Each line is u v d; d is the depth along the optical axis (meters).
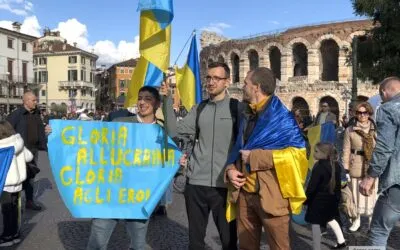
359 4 21.09
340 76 46.06
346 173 8.41
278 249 4.61
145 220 5.63
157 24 5.50
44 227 8.62
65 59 92.81
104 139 5.62
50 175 15.84
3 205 7.36
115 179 5.60
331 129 8.64
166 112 5.54
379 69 21.27
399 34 20.44
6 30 70.12
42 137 10.48
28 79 75.94
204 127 5.32
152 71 5.70
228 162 4.95
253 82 4.72
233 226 5.26
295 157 4.50
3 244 7.39
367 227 8.73
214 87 5.29
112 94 115.19
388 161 5.17
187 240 7.79
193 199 5.33
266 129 4.59
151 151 5.67
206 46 63.34
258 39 52.97
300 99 50.12
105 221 5.52
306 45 48.44
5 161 6.47
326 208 6.80
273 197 4.52
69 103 92.44
